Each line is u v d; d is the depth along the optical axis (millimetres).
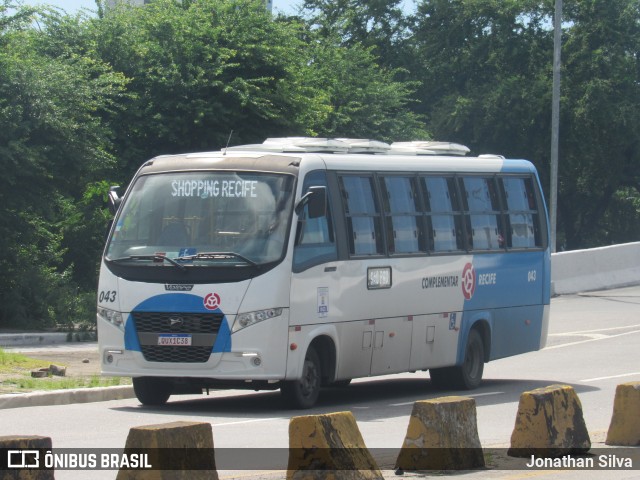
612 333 38562
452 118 85062
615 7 84875
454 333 25312
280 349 20609
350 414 12547
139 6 54156
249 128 51188
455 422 14109
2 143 38656
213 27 51500
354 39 92875
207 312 20562
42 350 33062
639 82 85625
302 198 21172
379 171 23656
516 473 13898
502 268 26969
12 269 40938
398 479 13398
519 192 28031
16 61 39656
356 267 22484
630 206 101500
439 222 25141
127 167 50594
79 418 19984
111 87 42969
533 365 31031
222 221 21172
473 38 90375
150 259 21094
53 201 41312
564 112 83875
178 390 22578
